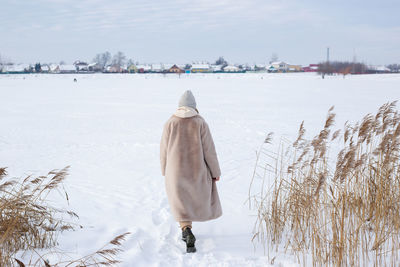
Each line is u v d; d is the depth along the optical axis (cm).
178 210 384
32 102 2541
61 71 14688
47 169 753
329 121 404
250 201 540
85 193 581
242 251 372
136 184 643
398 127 396
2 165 786
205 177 396
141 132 1280
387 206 382
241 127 1368
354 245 333
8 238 329
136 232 407
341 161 368
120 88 4575
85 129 1357
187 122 395
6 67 14525
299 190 409
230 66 15862
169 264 339
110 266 322
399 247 357
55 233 392
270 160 817
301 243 361
